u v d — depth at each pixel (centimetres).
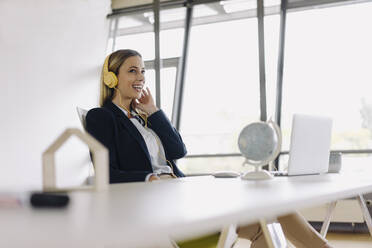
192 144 553
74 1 523
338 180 167
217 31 534
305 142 192
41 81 480
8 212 82
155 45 522
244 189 128
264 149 174
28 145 459
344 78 473
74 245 54
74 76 519
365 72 466
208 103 542
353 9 467
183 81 550
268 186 138
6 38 447
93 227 64
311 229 190
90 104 539
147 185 157
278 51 494
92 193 119
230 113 534
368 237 415
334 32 476
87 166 525
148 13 555
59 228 64
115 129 220
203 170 551
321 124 201
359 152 466
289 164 189
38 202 88
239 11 520
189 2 536
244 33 518
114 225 65
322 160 208
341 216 432
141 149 222
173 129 249
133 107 252
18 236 59
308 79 488
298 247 192
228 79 531
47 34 489
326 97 481
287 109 498
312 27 483
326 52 480
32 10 475
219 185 148
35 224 68
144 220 69
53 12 498
